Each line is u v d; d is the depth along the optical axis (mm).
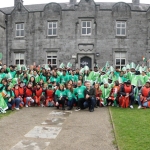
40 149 6922
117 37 26438
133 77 15344
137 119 10352
